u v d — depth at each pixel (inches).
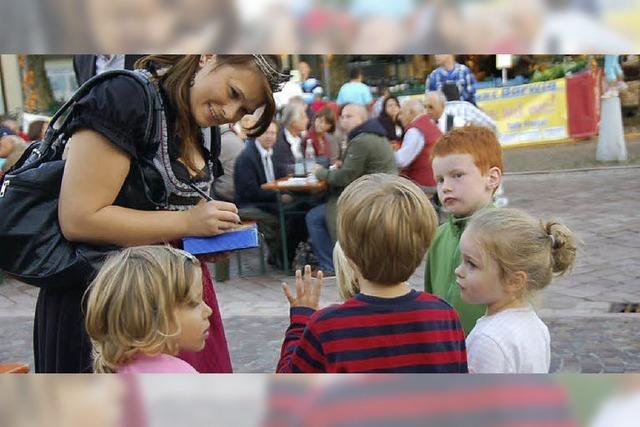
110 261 63.2
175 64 68.0
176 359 63.5
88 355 68.2
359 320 61.2
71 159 63.4
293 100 264.5
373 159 214.1
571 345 156.9
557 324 169.2
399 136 268.4
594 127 427.5
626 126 449.4
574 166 379.9
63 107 67.1
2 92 376.5
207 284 77.8
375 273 62.3
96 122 62.5
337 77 396.5
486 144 82.4
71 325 68.4
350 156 215.3
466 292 72.4
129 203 66.3
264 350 168.1
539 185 345.1
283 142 243.0
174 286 62.6
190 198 70.9
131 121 63.2
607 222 268.8
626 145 412.2
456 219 82.5
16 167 70.9
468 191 81.2
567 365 146.5
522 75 452.4
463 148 81.4
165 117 66.9
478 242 71.0
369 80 405.7
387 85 406.0
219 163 80.2
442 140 84.0
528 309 72.3
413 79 407.5
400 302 62.2
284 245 236.1
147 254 63.4
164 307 61.9
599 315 174.2
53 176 64.9
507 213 73.7
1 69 375.2
